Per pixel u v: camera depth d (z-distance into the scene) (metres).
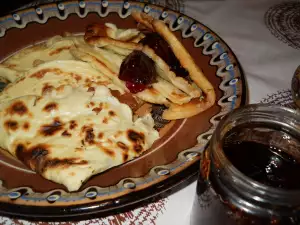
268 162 0.18
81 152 0.22
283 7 0.39
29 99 0.24
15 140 0.22
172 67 0.27
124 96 0.27
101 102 0.24
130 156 0.22
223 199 0.17
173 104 0.26
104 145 0.22
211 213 0.18
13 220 0.22
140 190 0.19
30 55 0.29
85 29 0.31
